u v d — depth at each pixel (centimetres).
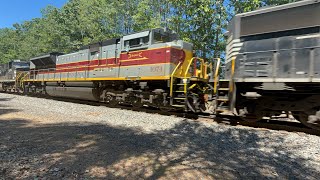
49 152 495
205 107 1037
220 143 604
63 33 3309
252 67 779
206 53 1780
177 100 1056
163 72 1062
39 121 823
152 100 1123
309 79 660
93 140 589
